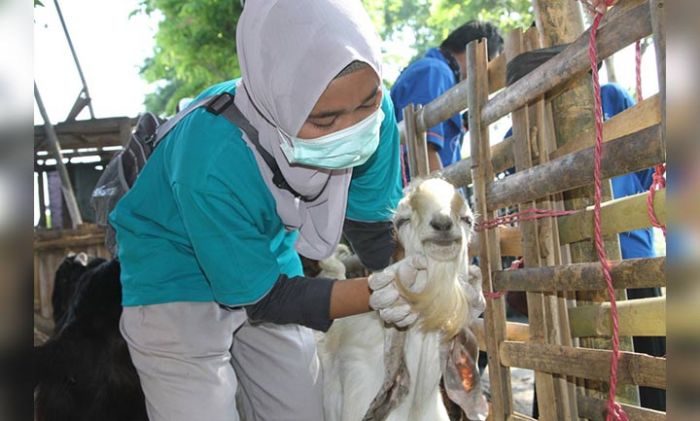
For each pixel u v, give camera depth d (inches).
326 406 109.4
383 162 109.1
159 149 99.5
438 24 505.7
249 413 116.2
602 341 114.2
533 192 107.6
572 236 114.0
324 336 118.6
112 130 414.6
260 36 82.4
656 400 133.5
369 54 79.7
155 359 99.5
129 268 100.7
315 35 78.2
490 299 123.4
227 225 87.6
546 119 119.2
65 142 418.9
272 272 90.9
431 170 173.9
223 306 97.0
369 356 103.0
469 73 128.3
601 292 114.7
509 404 123.5
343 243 165.3
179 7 535.2
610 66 254.2
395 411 100.0
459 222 90.2
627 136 83.9
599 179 86.2
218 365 100.9
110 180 113.6
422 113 163.8
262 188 91.8
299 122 80.4
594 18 92.0
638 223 97.3
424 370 97.5
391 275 87.0
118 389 122.2
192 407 98.4
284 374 107.2
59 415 121.5
